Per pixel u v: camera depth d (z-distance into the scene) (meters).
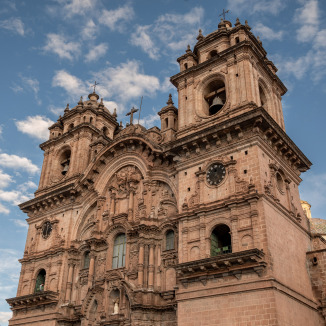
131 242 37.00
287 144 34.31
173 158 35.84
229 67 36.72
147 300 33.12
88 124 49.06
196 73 39.47
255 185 29.94
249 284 26.69
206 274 28.58
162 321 32.38
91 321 35.81
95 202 42.75
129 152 41.47
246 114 31.58
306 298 30.55
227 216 30.09
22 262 44.66
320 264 33.12
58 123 53.56
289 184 34.97
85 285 39.31
